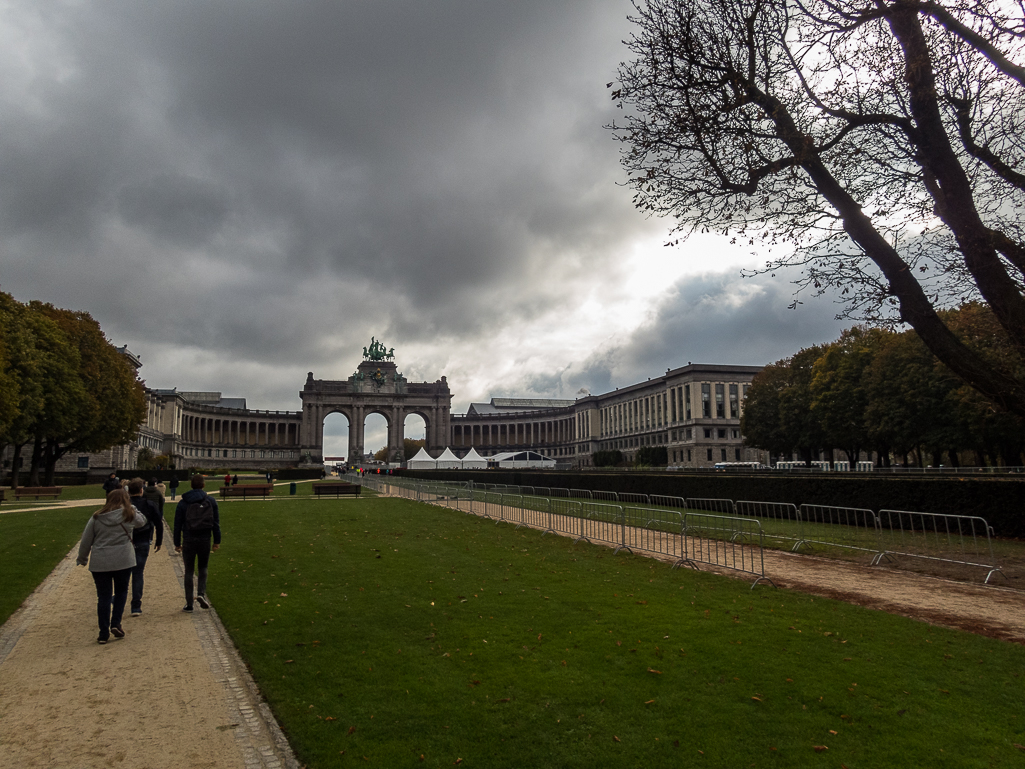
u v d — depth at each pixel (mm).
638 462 129875
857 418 69250
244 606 13242
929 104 14938
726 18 16281
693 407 122250
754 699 8148
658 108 17172
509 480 65062
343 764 6551
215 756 6805
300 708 7934
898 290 15750
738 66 16281
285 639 10828
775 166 16391
